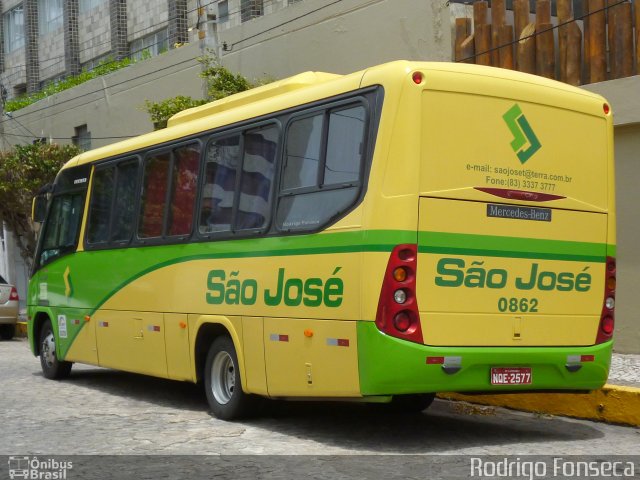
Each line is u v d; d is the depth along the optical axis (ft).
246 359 27.40
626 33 39.19
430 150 23.27
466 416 30.45
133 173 35.01
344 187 24.14
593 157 26.22
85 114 79.41
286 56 57.21
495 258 24.06
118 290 34.94
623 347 39.27
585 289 25.76
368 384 22.89
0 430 27.86
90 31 94.27
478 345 23.72
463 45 45.27
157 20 83.92
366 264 23.02
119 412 31.17
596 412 29.19
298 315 25.14
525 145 24.79
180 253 31.07
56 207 41.14
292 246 25.64
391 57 49.21
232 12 74.69
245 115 28.76
